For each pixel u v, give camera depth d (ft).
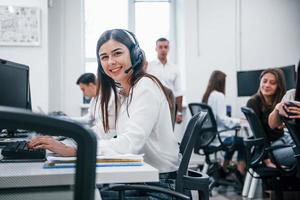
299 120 6.03
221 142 12.16
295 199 8.46
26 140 5.41
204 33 16.90
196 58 16.88
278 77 8.81
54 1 15.88
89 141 1.79
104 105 5.30
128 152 4.16
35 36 13.65
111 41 4.61
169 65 15.83
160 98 4.72
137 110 4.47
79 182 1.82
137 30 17.63
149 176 3.08
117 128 5.07
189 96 16.78
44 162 3.51
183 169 3.97
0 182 2.39
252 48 17.13
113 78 4.78
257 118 7.95
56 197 2.28
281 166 7.63
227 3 16.98
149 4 17.71
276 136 8.64
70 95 16.08
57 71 15.96
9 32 13.43
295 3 17.38
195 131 4.04
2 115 1.62
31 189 2.37
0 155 4.12
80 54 16.19
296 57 17.35
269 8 17.21
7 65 5.88
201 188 3.90
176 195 3.66
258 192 11.64
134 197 4.22
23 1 13.56
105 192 3.94
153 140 4.73
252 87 15.24
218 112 13.14
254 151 8.26
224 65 17.01
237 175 12.28
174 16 17.95
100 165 3.26
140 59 4.78
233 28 17.01
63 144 3.64
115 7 17.37
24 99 6.73
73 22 16.11
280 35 17.29
